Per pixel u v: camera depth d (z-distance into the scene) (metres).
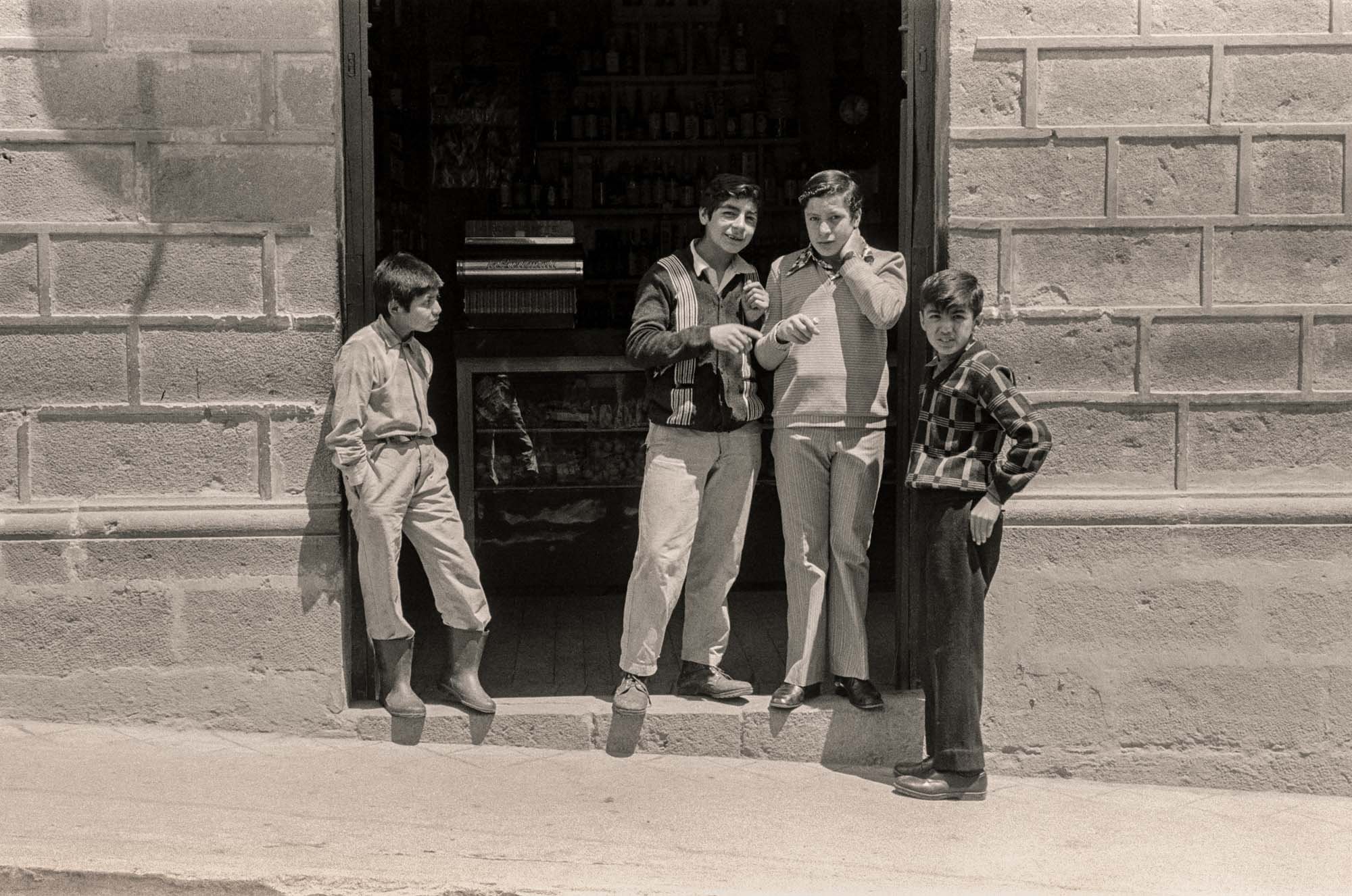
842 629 4.83
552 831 4.13
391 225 7.63
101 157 4.73
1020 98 4.74
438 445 7.81
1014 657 4.79
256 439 4.79
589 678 5.42
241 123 4.74
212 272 4.77
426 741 4.83
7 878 3.75
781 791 4.54
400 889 3.71
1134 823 4.40
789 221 8.73
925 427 4.45
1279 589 4.75
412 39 8.11
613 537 6.91
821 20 8.77
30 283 4.73
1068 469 4.80
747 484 4.88
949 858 4.03
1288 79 4.73
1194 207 4.76
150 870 3.74
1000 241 4.77
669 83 8.73
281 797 4.31
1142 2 4.71
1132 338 4.78
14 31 4.70
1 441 4.75
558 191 8.69
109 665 4.79
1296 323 4.77
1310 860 4.11
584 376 6.82
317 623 4.80
